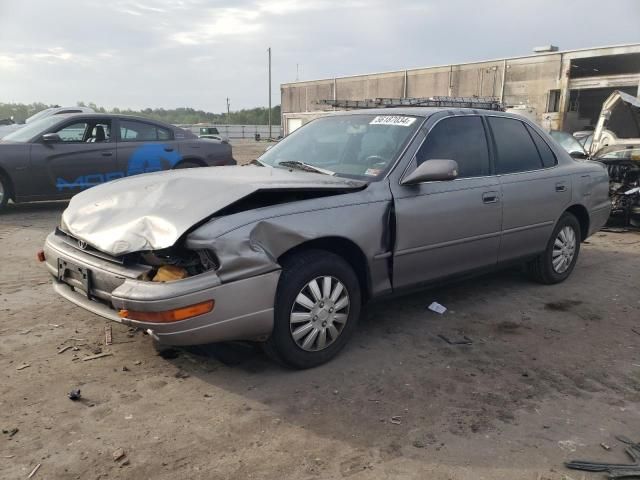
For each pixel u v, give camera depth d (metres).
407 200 3.96
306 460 2.68
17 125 13.98
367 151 4.26
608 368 3.76
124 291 3.06
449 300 5.06
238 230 3.13
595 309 4.93
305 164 4.39
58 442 2.77
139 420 2.98
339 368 3.65
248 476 2.55
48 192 8.73
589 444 2.87
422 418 3.07
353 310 3.77
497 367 3.73
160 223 3.19
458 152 4.44
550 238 5.34
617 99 9.62
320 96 51.53
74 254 3.54
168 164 9.67
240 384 3.40
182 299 2.97
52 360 3.63
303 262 3.45
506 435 2.93
